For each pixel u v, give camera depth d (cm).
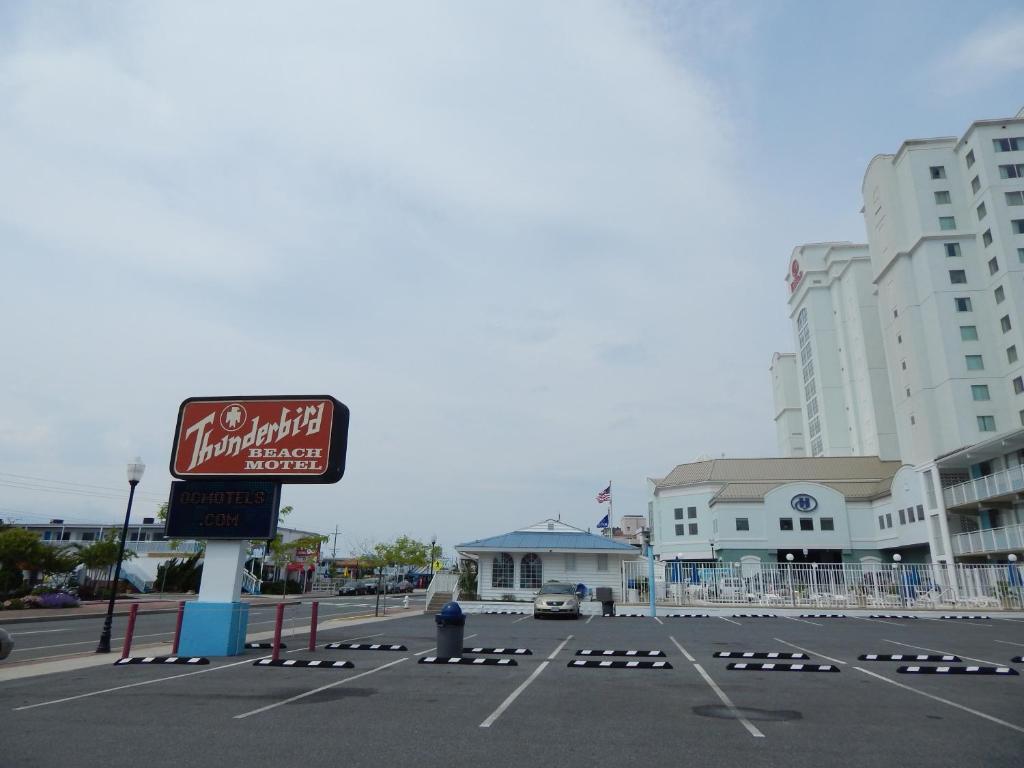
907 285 5456
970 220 5331
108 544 4756
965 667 1241
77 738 748
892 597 3269
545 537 4091
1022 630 2262
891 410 6800
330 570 8731
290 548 6581
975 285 5175
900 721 835
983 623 2622
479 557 3953
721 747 714
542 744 725
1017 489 3634
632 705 931
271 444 1530
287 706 920
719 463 6606
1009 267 4944
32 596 3538
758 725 813
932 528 4425
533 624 2536
